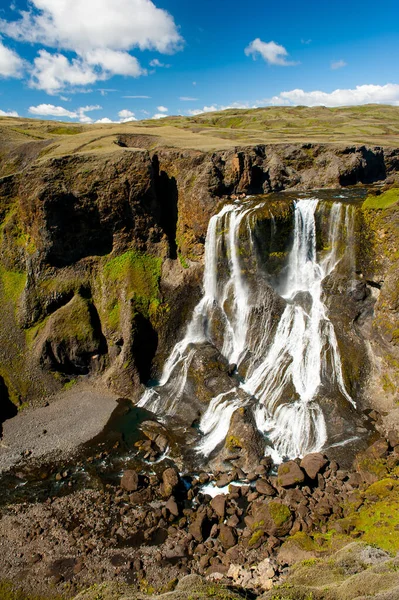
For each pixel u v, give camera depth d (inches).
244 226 1545.3
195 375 1438.2
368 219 1438.2
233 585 756.0
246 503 994.1
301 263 1590.8
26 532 946.7
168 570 834.2
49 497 1052.5
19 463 1182.9
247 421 1202.0
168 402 1418.6
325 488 999.6
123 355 1528.1
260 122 5743.1
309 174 2106.3
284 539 871.7
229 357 1517.0
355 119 5565.9
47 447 1244.5
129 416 1376.7
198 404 1374.3
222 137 2743.6
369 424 1188.5
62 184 1651.1
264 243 1572.3
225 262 1619.1
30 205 1638.8
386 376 1273.4
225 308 1582.2
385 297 1315.2
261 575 764.6
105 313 1642.5
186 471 1130.0
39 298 1644.9
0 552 897.5
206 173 1745.8
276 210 1569.9
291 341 1411.2
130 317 1567.4
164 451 1210.0
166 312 1643.7
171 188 1871.3
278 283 1598.2
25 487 1091.9
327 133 3410.4
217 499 986.1
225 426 1252.5
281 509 902.4
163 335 1619.1
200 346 1537.9
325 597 631.8
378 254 1398.9
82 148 2049.7
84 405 1443.2
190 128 3405.5
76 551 892.6
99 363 1585.9
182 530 930.7
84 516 987.3
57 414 1402.6
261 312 1485.0
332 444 1141.1
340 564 727.7
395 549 764.0
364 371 1312.7
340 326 1390.3
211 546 887.1
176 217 1838.1
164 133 2541.8
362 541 802.2
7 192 1844.2
